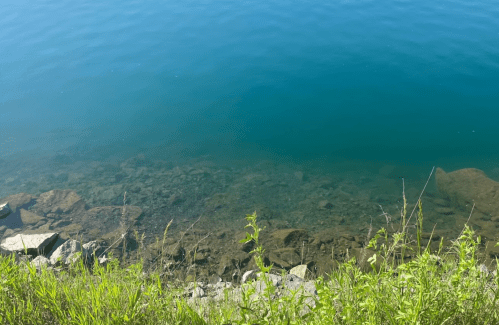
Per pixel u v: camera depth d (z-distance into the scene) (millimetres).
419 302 2104
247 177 10406
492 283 2680
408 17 21391
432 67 16312
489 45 17859
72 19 22672
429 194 9648
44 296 3064
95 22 22156
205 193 9570
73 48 19047
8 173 10328
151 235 7805
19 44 19625
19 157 11250
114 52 18547
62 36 20422
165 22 21781
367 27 20203
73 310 2865
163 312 2943
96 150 11766
